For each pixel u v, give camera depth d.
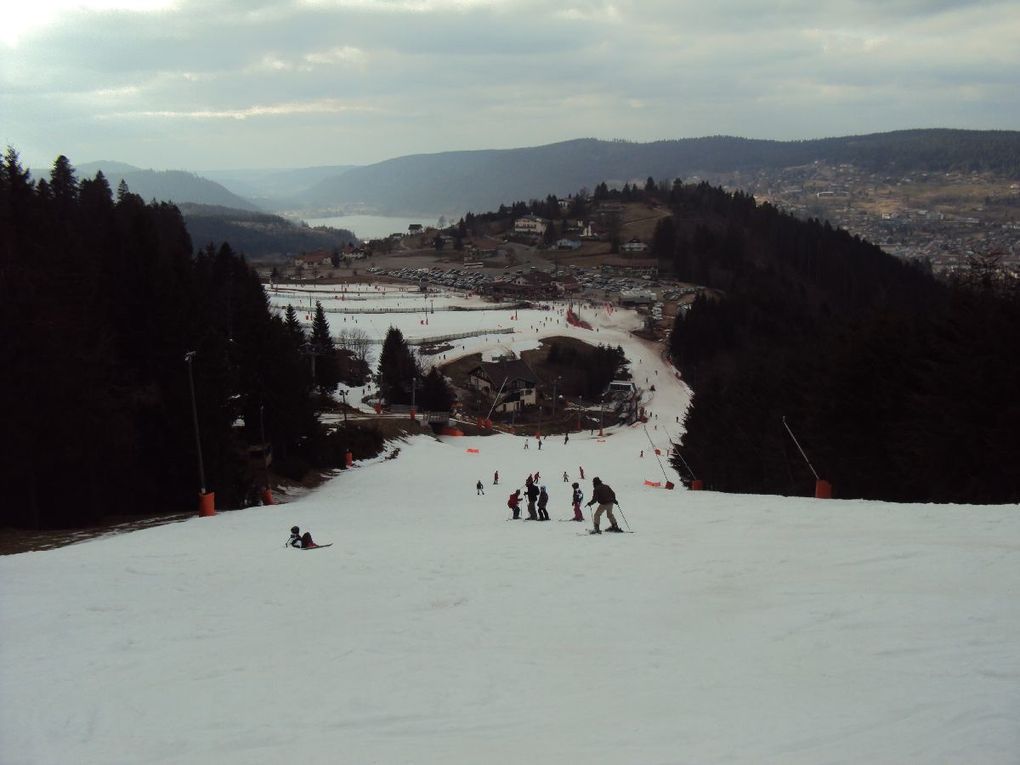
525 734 8.31
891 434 36.00
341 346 141.38
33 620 14.80
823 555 16.50
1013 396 30.28
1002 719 7.23
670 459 72.12
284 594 16.95
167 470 41.69
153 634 13.66
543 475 69.75
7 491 34.78
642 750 7.57
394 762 7.74
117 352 45.38
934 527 18.67
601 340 173.50
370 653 11.80
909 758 6.71
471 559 20.09
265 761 7.96
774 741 7.46
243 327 59.84
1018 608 10.95
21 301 33.94
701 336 158.12
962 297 36.56
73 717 9.56
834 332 49.38
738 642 11.05
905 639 10.14
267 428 58.03
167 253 95.62
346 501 47.22
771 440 47.09
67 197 112.75
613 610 13.66
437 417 101.62
